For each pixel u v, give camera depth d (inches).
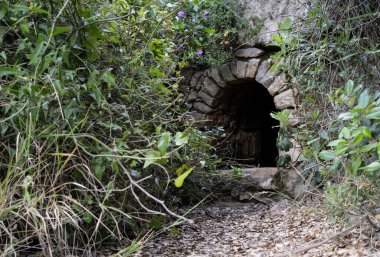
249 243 137.2
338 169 134.4
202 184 209.5
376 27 164.4
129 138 124.6
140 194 140.1
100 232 125.0
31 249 117.6
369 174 109.5
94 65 127.6
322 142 158.1
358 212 122.1
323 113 154.4
